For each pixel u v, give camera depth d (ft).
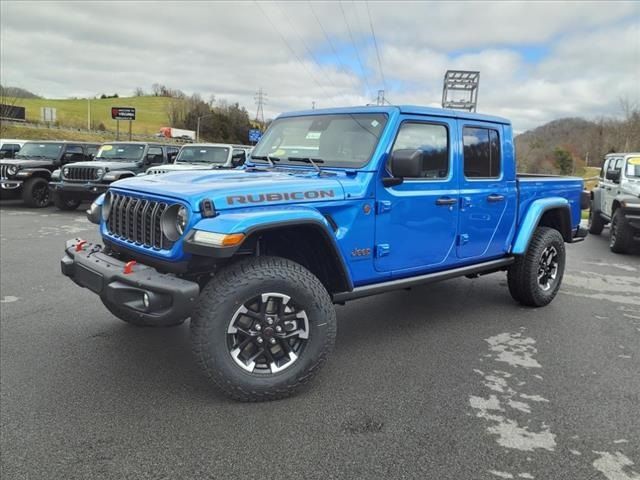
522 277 17.70
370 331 15.61
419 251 13.87
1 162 45.91
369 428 9.94
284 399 11.03
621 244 29.99
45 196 47.80
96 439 9.36
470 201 15.08
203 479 8.32
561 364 13.32
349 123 13.62
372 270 12.85
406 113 13.23
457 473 8.60
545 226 19.21
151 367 12.48
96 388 11.35
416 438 9.62
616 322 16.96
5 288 19.42
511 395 11.48
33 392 11.11
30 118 222.89
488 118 15.85
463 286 21.36
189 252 9.88
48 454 8.88
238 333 10.62
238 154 45.50
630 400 11.34
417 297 19.53
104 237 12.71
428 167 13.97
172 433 9.60
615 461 9.04
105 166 42.83
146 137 236.22
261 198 10.71
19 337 14.34
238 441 9.39
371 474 8.52
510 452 9.24
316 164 13.47
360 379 12.14
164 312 9.91
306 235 11.69
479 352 14.05
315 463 8.78
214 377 10.32
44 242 29.53
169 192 10.65
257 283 10.39
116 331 14.87
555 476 8.58
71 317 16.07
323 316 11.11
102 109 322.75
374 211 12.57
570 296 20.26
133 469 8.52
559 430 10.03
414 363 13.19
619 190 32.55
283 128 15.33
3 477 8.25
